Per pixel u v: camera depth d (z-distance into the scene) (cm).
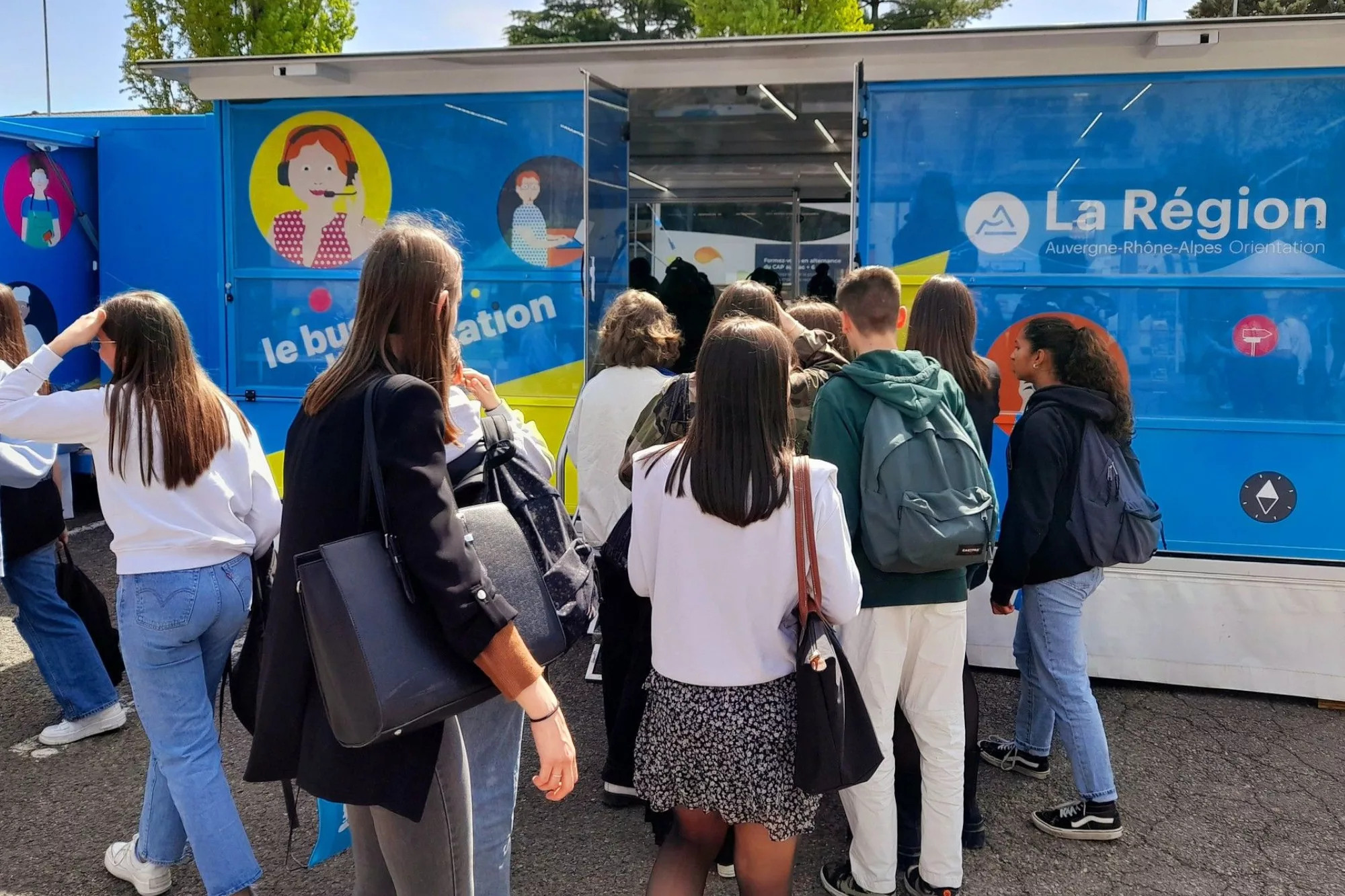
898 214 457
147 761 377
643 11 2209
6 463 348
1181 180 432
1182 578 434
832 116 636
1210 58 420
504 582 195
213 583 269
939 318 314
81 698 391
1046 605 321
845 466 264
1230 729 408
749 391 205
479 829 224
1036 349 330
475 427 217
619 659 329
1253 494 437
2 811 340
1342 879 304
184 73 508
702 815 224
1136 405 443
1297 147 421
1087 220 442
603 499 361
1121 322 443
